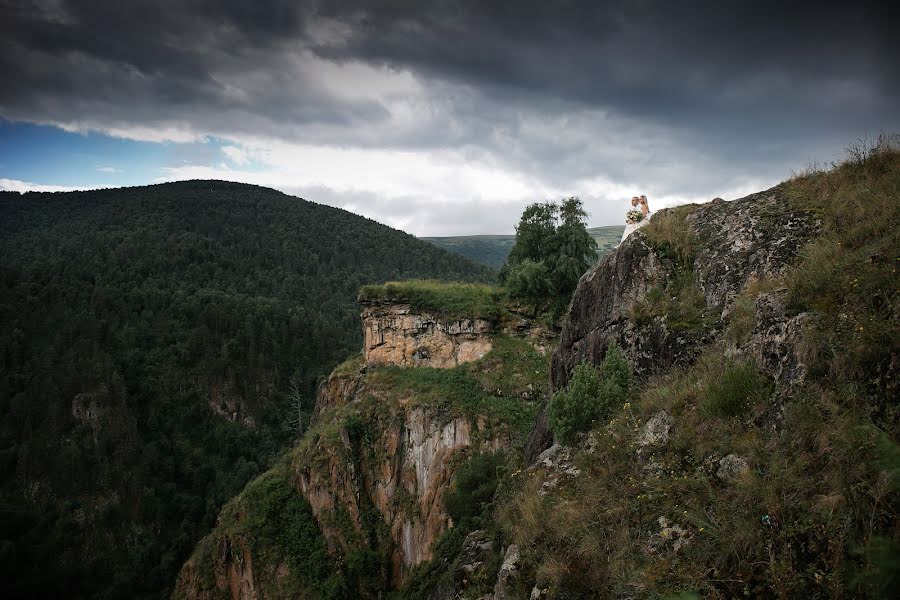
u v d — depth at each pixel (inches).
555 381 570.9
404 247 7760.8
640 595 221.6
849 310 264.1
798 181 456.8
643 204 585.6
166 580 2603.3
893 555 154.1
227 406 3897.6
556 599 251.4
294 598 1010.1
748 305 343.3
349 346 4574.3
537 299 1262.3
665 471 281.0
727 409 283.7
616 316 476.1
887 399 218.2
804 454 224.8
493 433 1046.4
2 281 4510.3
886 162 400.5
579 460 348.5
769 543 205.8
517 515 352.2
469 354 1248.2
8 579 2465.6
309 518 1112.8
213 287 5270.7
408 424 1115.3
